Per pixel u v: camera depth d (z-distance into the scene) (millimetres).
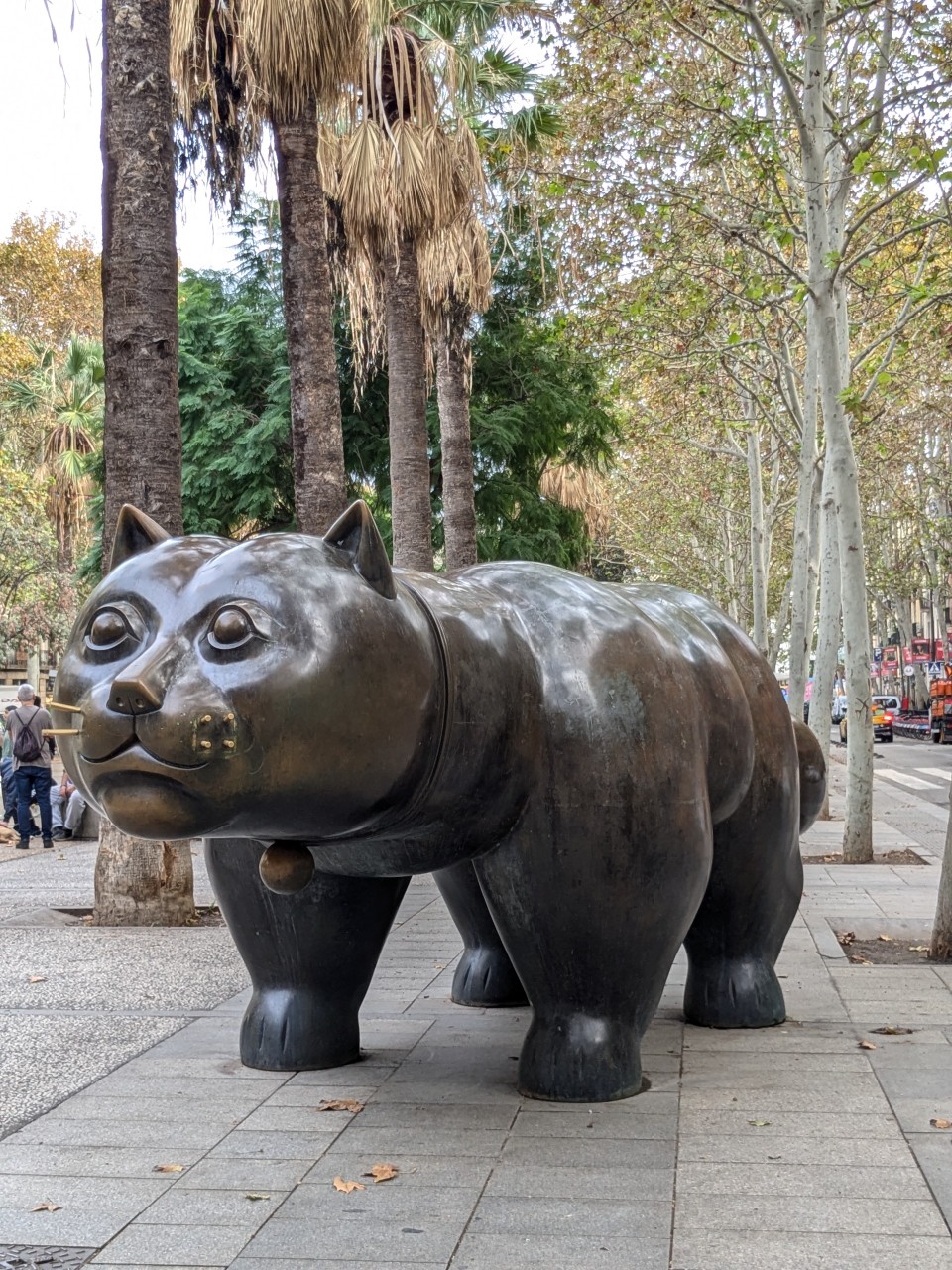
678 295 16266
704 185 14695
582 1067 4203
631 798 4020
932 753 36438
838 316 14281
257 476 17516
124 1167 3705
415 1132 3949
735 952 5293
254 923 4684
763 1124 3955
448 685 3670
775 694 5254
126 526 3715
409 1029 5352
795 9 10773
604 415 19453
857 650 11461
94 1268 3010
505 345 18344
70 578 31812
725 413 19734
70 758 3400
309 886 4555
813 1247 3055
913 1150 3719
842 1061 4691
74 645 3457
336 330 17438
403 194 12016
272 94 9695
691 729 4250
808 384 14820
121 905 8594
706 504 30016
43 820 14117
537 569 4395
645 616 4395
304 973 4715
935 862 11508
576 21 11758
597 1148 3760
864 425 13555
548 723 4023
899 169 11422
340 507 9992
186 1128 4047
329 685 3307
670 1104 4168
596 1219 3238
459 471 14047
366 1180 3549
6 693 46719
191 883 8742
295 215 9914
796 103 10688
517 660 3994
